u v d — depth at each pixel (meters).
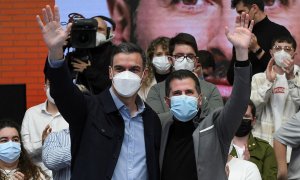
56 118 8.33
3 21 10.79
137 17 10.52
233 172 7.36
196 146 5.86
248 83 5.70
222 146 5.92
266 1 10.30
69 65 7.91
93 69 7.97
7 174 7.45
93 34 6.13
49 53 5.57
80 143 5.75
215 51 10.37
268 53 9.04
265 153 8.02
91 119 5.78
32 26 10.76
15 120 9.35
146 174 5.84
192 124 6.03
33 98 10.69
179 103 5.97
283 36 8.59
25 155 7.62
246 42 5.70
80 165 5.70
